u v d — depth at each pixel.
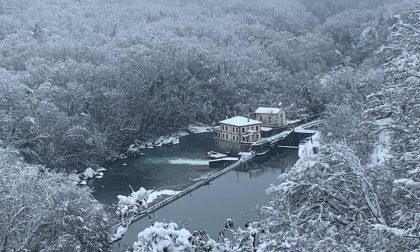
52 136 97.06
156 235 17.98
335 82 144.62
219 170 102.12
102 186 93.56
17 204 42.75
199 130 140.75
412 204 18.39
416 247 15.76
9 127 90.88
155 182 95.00
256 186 90.81
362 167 19.67
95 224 50.03
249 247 19.28
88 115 109.50
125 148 119.19
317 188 19.28
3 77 100.50
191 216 74.56
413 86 18.59
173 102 135.25
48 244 44.69
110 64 136.25
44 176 52.00
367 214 19.67
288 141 120.56
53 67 125.62
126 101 123.06
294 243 17.47
